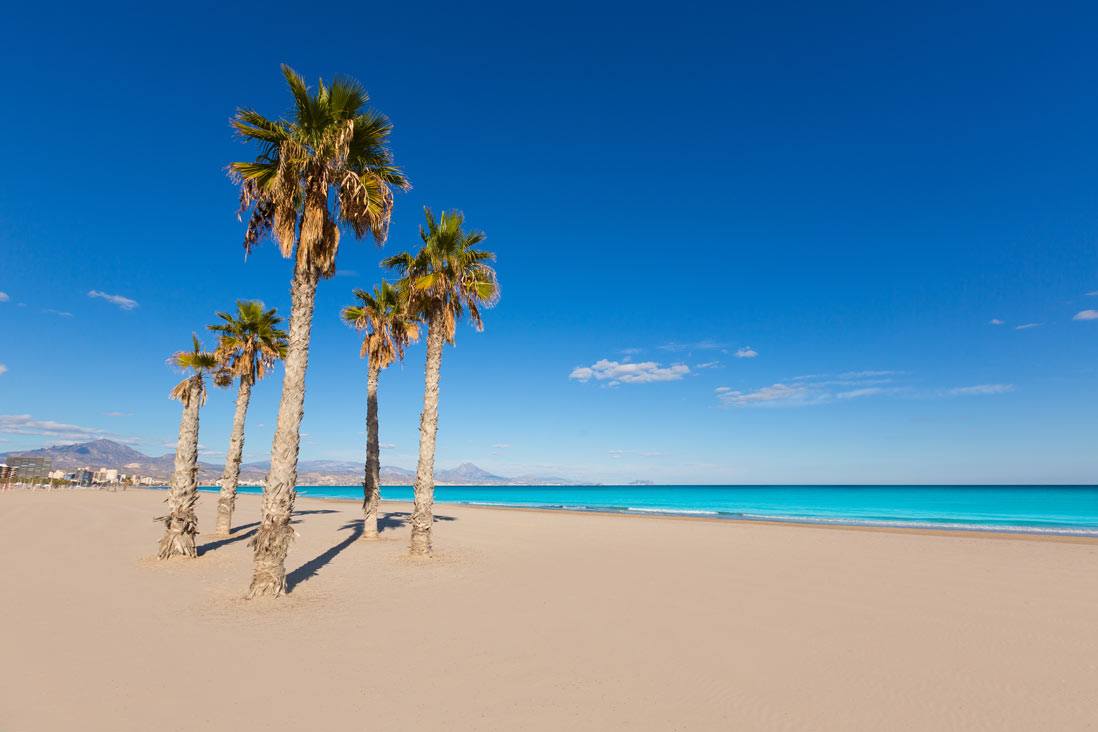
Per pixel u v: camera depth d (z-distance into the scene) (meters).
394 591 13.88
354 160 15.32
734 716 6.86
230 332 24.48
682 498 123.50
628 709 7.02
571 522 38.75
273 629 10.38
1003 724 6.71
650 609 12.23
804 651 9.38
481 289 20.78
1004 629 10.77
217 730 6.26
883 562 19.41
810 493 156.88
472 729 6.39
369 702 7.13
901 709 7.11
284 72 13.24
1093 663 8.88
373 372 25.03
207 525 30.08
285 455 13.05
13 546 19.67
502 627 10.72
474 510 54.81
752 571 17.34
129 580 14.48
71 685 7.48
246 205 14.05
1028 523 42.09
